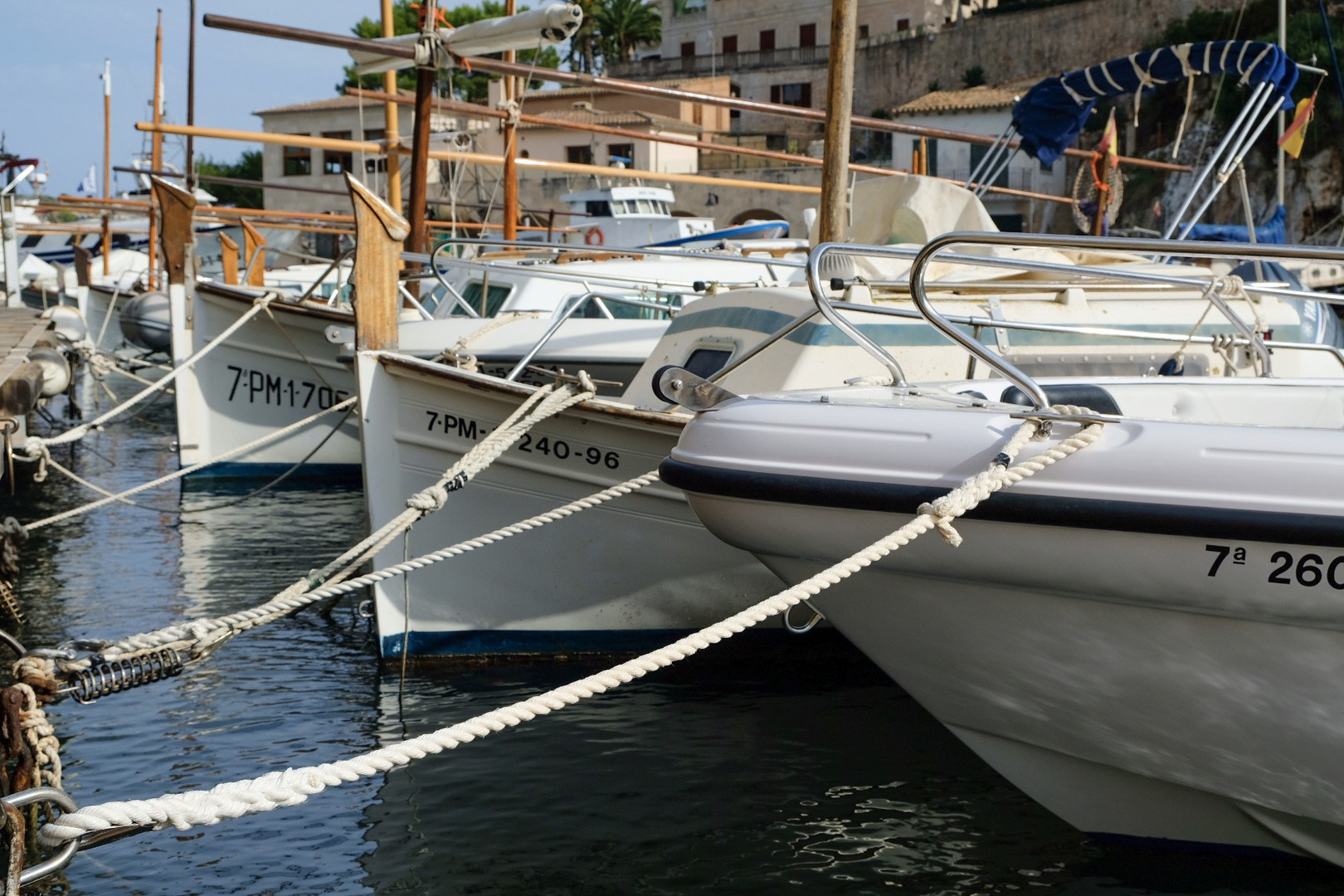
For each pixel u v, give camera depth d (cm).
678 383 426
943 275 792
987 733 434
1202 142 3716
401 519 615
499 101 1675
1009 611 384
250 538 1088
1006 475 350
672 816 509
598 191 2664
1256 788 392
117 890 450
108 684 462
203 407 1407
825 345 666
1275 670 354
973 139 1393
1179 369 662
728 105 1244
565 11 1085
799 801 521
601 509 684
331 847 484
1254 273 949
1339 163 3472
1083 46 4459
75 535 1095
